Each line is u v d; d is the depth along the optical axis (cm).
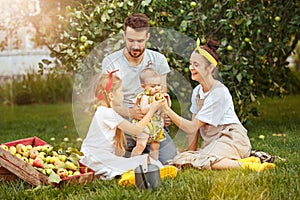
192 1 493
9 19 608
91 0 482
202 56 353
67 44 502
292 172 326
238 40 497
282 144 463
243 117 514
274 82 548
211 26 507
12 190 310
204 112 354
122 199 282
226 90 366
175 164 352
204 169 351
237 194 278
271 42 507
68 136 561
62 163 334
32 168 317
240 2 498
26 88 948
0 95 945
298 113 695
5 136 577
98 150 341
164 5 464
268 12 508
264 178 305
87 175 327
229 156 358
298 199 275
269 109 747
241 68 485
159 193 288
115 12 469
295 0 518
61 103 946
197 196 279
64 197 298
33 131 614
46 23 549
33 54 977
